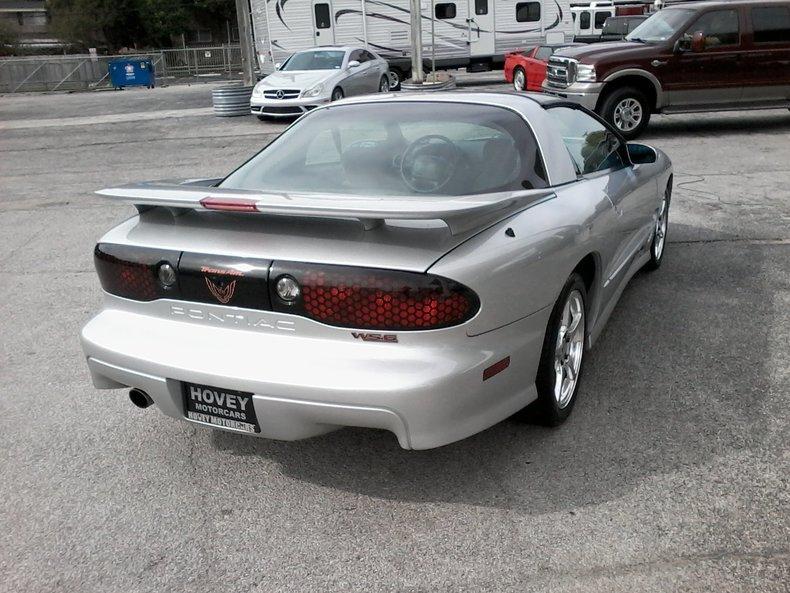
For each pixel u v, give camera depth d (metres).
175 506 3.02
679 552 2.62
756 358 4.16
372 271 2.61
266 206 2.63
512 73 18.95
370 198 2.72
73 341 4.84
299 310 2.70
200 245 2.87
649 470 3.12
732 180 8.75
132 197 2.89
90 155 12.85
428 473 3.17
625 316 4.84
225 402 2.81
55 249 7.11
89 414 3.82
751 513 2.81
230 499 3.05
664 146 11.04
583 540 2.70
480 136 3.38
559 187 3.44
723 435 3.37
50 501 3.07
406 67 22.44
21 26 65.88
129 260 2.99
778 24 11.48
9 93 32.38
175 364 2.83
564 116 3.92
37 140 15.18
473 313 2.67
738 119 13.47
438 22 22.36
